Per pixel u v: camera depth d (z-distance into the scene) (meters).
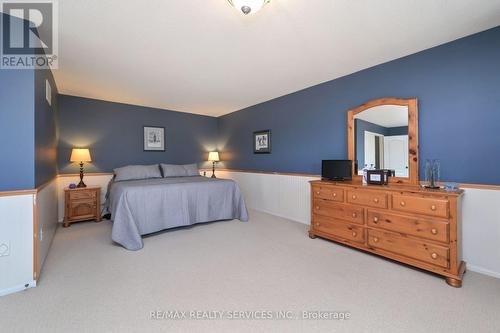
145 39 2.13
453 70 2.20
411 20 1.87
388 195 2.22
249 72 2.96
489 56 2.01
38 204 1.93
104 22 1.86
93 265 2.17
